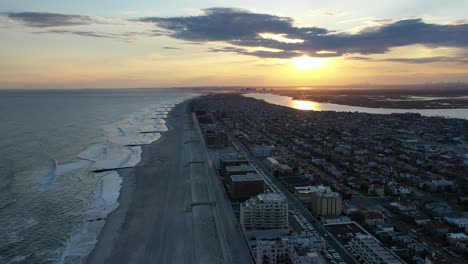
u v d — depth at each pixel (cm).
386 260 16850
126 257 19025
